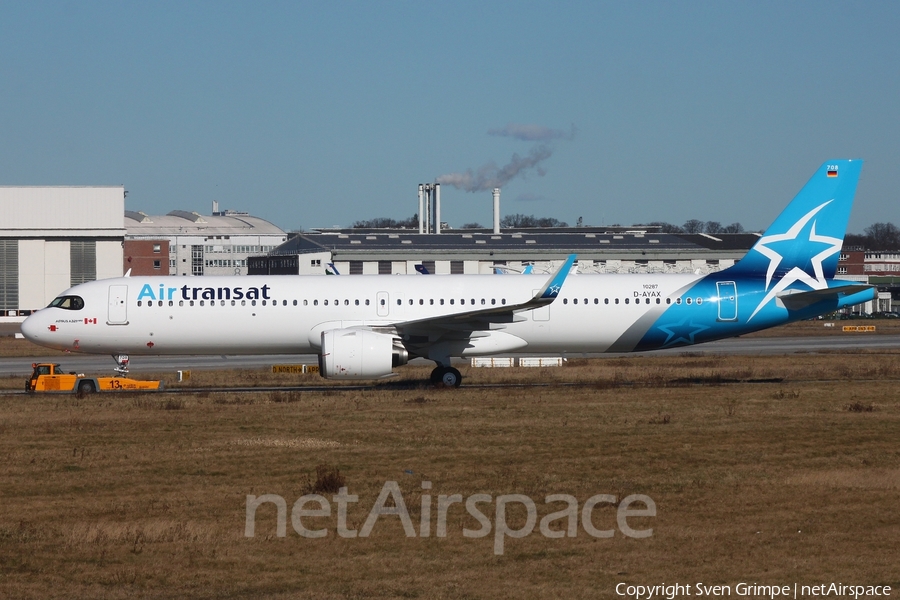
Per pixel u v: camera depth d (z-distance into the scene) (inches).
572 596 1601.9
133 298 4589.1
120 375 5137.8
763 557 1803.6
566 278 4702.3
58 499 2245.3
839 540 1904.5
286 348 4682.6
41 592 1621.6
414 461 2650.1
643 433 3085.6
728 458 2689.5
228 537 1940.2
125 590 1630.2
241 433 3139.8
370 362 4296.3
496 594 1611.7
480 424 3282.5
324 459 2682.1
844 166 4692.4
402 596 1601.9
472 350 4584.2
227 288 4606.3
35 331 4591.5
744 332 4717.0
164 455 2751.0
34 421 3442.4
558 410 3624.5
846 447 2844.5
